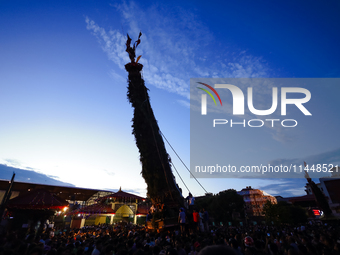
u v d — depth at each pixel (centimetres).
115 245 773
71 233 1686
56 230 2145
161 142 1872
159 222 1560
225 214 5534
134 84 2006
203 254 151
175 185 1778
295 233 1361
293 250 601
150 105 1992
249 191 8581
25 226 1608
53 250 623
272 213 4153
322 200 3712
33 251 502
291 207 4138
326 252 676
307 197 5322
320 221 3947
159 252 625
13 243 805
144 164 1767
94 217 3731
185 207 1675
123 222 3625
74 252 770
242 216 5566
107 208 3256
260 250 641
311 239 1018
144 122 1870
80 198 4347
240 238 1011
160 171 1733
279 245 995
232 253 145
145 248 685
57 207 1802
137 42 2184
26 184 3697
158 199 1681
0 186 3409
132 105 1956
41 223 1759
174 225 1463
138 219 3862
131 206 3862
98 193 4547
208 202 6178
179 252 693
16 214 1669
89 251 827
